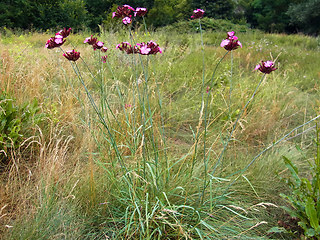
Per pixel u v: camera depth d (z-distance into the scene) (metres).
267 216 2.53
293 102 5.07
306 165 3.22
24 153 2.94
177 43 9.66
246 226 2.36
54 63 4.92
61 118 3.43
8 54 4.23
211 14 22.09
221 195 2.43
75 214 2.21
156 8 19.72
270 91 5.23
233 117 3.94
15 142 2.91
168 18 19.34
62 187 2.46
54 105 3.40
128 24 2.31
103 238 2.15
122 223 2.29
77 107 3.84
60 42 2.16
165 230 2.21
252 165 3.04
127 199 2.32
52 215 2.12
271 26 31.80
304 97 5.54
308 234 2.13
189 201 2.41
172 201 2.41
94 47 2.66
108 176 2.50
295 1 30.47
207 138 3.55
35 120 3.02
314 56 9.99
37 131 3.04
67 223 2.13
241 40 13.23
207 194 2.53
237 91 5.00
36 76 3.99
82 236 2.13
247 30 17.77
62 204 2.21
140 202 2.23
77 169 2.61
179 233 2.08
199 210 2.15
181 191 2.43
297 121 4.58
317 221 2.14
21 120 3.03
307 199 2.24
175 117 4.21
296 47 12.31
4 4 19.80
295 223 2.44
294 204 2.42
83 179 2.48
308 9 24.97
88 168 2.61
